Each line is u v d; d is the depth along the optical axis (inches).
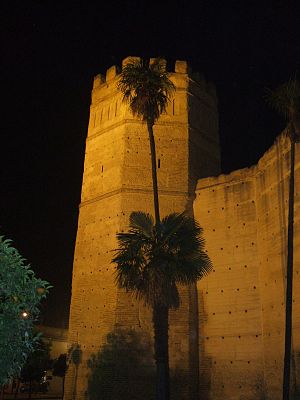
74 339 1095.6
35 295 380.5
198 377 1026.1
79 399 1024.2
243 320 1010.1
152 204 1152.8
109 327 1040.8
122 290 1058.1
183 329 1039.6
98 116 1333.7
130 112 1251.2
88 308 1102.4
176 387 992.2
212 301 1068.5
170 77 1307.8
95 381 1013.2
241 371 975.6
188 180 1185.4
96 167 1256.8
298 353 844.0
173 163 1200.2
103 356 1023.6
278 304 936.9
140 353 1008.9
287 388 719.1
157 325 771.4
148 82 933.2
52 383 2276.1
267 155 1056.8
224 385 987.9
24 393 2010.3
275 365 912.3
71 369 1066.7
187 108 1273.4
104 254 1126.4
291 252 768.9
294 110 834.8
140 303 1048.8
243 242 1069.1
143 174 1183.6
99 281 1109.1
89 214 1210.0
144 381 989.8
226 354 1008.9
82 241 1194.0
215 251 1104.2
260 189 1069.1
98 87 1380.4
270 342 940.0
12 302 359.3
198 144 1266.0
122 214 1135.6
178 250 811.4
